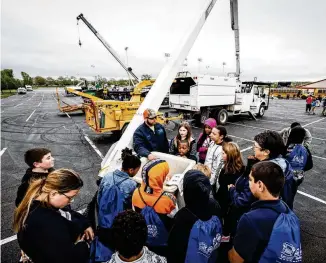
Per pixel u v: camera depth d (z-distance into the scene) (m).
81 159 6.85
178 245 1.48
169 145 3.96
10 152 7.61
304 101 35.25
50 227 1.28
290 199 2.08
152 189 1.77
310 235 3.22
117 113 8.43
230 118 15.80
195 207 1.47
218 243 1.55
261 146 2.06
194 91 11.51
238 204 2.15
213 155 3.03
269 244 1.23
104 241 1.84
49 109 21.50
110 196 1.94
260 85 15.88
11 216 3.76
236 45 13.19
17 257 2.83
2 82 72.25
